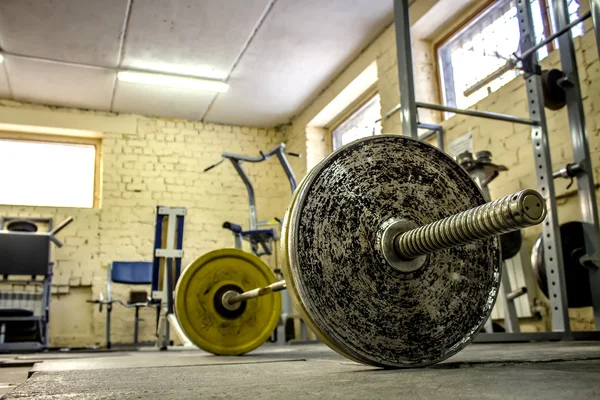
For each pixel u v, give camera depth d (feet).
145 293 20.52
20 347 15.26
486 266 4.35
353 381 3.31
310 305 3.70
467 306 4.23
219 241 22.80
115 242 21.25
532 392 2.45
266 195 24.17
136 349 15.47
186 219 22.56
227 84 20.63
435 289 4.11
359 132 21.11
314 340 16.26
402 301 4.00
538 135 9.52
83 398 2.98
